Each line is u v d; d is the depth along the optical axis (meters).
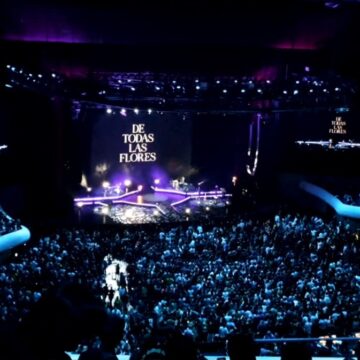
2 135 34.31
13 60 33.25
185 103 36.69
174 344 2.25
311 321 16.48
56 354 1.17
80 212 36.69
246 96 36.44
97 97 34.69
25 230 27.23
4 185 33.19
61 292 1.23
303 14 33.91
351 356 6.34
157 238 30.09
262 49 36.34
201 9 33.12
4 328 1.16
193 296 20.52
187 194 41.38
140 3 32.25
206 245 29.05
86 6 31.72
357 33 34.94
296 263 25.64
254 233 31.09
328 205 36.81
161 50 35.44
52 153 36.25
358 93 36.03
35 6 31.02
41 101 35.47
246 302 19.20
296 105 36.62
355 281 21.83
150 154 41.00
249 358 2.92
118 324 1.58
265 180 41.25
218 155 42.47
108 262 26.41
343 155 39.19
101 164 39.62
